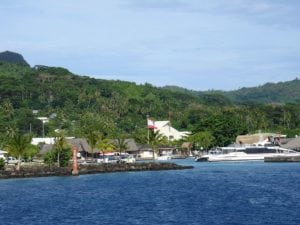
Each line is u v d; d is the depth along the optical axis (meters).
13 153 153.88
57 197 95.19
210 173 150.25
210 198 89.00
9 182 130.12
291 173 144.50
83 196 95.94
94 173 159.00
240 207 76.94
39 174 146.12
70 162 165.00
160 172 160.50
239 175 140.62
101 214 72.81
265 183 115.12
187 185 114.44
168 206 79.81
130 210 76.19
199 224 63.53
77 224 65.00
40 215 73.25
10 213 76.00
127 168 167.62
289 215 68.62
